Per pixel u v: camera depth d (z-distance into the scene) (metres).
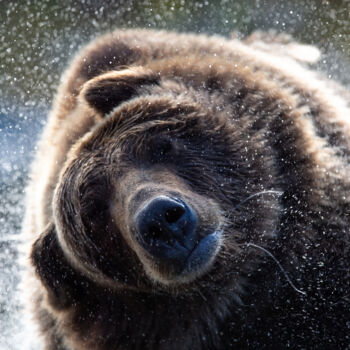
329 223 9.87
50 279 9.61
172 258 8.43
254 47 12.94
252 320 9.72
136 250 8.68
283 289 9.66
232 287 9.53
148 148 9.35
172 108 9.69
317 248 9.77
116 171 9.16
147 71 10.42
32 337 10.97
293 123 10.18
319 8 19.11
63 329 10.12
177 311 9.60
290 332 9.70
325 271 9.70
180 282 8.81
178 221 8.39
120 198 8.92
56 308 9.84
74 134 10.96
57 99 12.81
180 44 12.36
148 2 19.97
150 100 9.82
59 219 9.48
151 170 9.20
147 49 12.36
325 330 9.62
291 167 9.98
